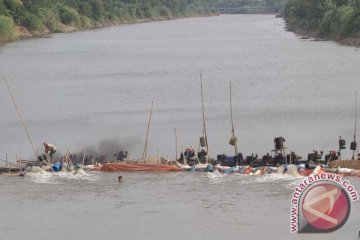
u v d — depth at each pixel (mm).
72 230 142125
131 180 176750
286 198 158250
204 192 164625
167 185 171000
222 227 141750
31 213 152125
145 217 148375
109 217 148875
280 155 188000
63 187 170625
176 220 146250
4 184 173500
